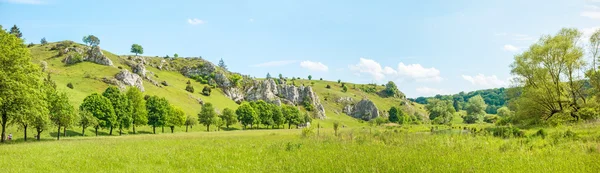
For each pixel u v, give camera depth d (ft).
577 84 168.66
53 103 151.84
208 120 334.85
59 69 445.37
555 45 163.53
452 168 42.63
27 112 120.47
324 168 44.57
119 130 256.93
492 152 59.82
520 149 63.05
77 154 65.77
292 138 118.73
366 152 62.80
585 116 149.18
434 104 534.78
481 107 456.45
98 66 485.15
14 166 48.67
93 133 225.35
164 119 286.25
